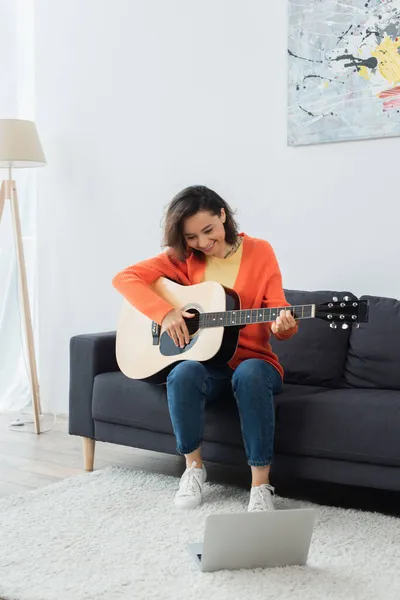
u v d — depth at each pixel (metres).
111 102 3.57
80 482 2.58
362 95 2.87
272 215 3.14
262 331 2.45
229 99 3.22
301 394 2.48
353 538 2.04
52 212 3.79
